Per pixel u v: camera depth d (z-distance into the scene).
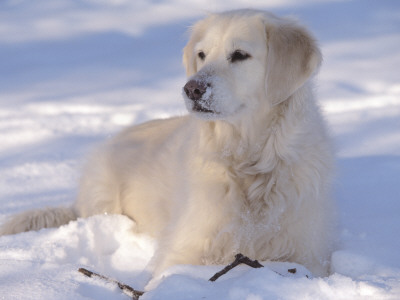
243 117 5.59
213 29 5.84
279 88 5.59
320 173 5.61
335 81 16.55
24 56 22.53
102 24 27.97
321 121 5.91
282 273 4.62
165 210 6.84
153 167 7.20
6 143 11.39
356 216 6.65
